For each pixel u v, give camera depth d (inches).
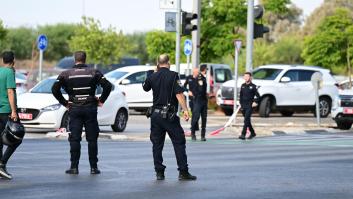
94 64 3806.6
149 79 907.4
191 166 1050.1
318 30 3831.2
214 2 3289.9
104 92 940.0
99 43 3924.7
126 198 751.1
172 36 3710.6
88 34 3937.0
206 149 1332.4
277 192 802.2
